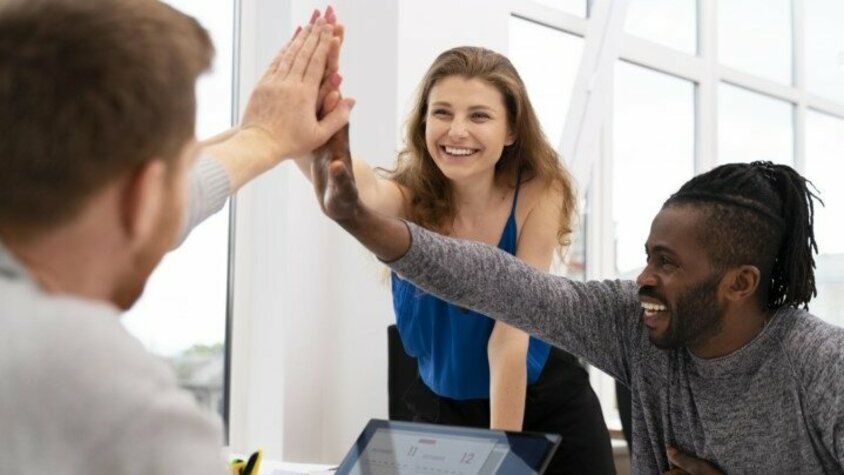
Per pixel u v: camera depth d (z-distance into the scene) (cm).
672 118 458
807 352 130
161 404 58
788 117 519
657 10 448
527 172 213
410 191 212
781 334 134
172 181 66
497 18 340
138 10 64
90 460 56
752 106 498
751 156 498
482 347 208
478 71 203
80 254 63
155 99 62
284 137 130
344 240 309
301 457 303
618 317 151
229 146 124
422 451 120
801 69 520
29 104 59
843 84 542
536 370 222
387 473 120
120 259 65
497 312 144
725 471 138
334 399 310
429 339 215
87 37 60
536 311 145
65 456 56
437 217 210
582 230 418
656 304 136
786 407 132
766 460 134
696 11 468
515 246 213
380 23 306
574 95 372
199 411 61
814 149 532
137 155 62
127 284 68
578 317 149
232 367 300
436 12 315
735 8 487
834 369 126
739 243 131
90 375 57
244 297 302
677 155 460
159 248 68
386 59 304
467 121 201
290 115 131
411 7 306
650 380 147
